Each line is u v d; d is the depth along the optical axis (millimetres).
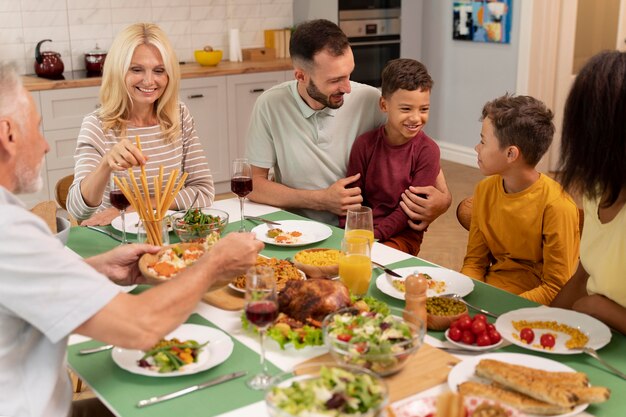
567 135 1675
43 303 1390
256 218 2637
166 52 2738
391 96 2723
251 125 2980
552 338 1674
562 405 1369
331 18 6297
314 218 2943
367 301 1785
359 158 2889
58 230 2307
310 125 2908
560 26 5961
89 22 5668
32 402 1475
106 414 1870
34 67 5492
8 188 1527
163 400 1478
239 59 6051
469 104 6594
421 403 1376
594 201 1930
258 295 1490
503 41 6117
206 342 1677
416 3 6773
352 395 1283
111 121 2748
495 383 1484
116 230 2520
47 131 5023
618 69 1583
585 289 2080
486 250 2578
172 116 2844
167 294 1506
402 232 2854
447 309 1798
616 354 1673
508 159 2369
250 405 1460
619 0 6027
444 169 6527
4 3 5309
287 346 1689
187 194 2807
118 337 1436
